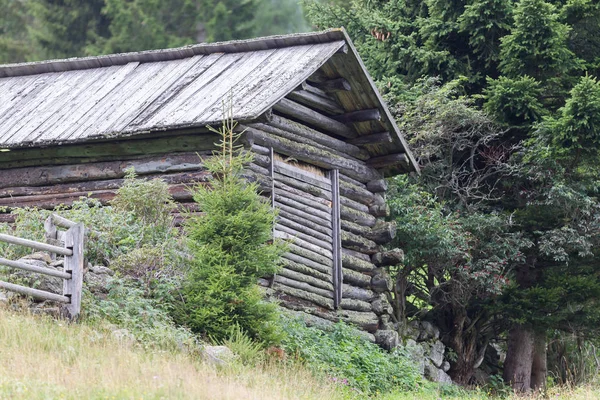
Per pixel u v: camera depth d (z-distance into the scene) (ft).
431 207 148.87
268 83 112.88
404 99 151.74
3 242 90.84
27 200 118.93
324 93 123.75
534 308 143.74
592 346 163.73
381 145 130.31
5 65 135.03
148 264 97.86
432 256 139.64
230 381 80.43
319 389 89.76
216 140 111.24
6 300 85.46
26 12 252.01
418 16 168.14
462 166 152.35
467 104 157.48
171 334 88.53
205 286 96.02
